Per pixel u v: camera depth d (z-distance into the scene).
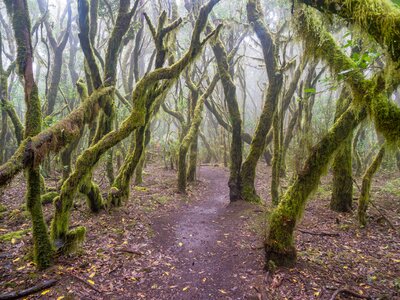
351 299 5.14
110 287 5.54
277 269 6.05
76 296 5.11
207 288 5.73
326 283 5.60
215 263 6.84
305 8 4.50
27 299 4.95
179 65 8.73
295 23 5.21
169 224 9.57
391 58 2.82
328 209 10.78
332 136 5.77
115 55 9.16
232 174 12.05
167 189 14.73
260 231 8.41
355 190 13.64
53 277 5.61
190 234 8.77
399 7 2.51
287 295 5.23
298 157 7.07
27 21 5.78
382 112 3.77
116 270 6.18
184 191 14.21
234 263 6.77
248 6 10.92
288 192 6.30
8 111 10.85
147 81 8.10
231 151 12.08
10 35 18.67
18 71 5.84
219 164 24.94
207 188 16.09
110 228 8.50
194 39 8.79
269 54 10.84
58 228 6.51
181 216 10.61
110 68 9.09
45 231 6.06
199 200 13.45
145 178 17.62
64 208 6.59
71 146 11.39
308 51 5.29
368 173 8.79
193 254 7.36
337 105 10.35
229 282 5.93
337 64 4.79
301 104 12.60
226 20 14.10
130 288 5.60
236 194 11.91
